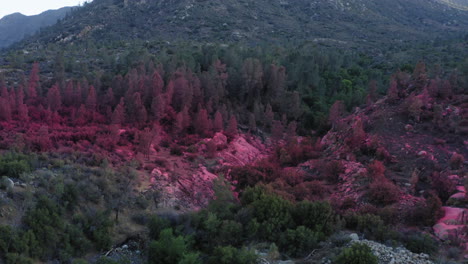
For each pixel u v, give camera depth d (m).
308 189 38.22
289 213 29.06
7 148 41.62
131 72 64.25
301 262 23.69
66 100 60.25
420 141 42.97
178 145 52.88
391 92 51.53
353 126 50.09
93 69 80.62
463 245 25.44
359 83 82.62
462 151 39.81
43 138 43.00
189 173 44.69
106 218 28.80
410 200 32.94
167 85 61.69
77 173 35.56
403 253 23.19
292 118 67.44
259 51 89.56
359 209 31.83
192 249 27.20
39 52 99.94
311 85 78.38
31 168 33.97
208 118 60.53
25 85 60.50
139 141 49.41
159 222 29.72
